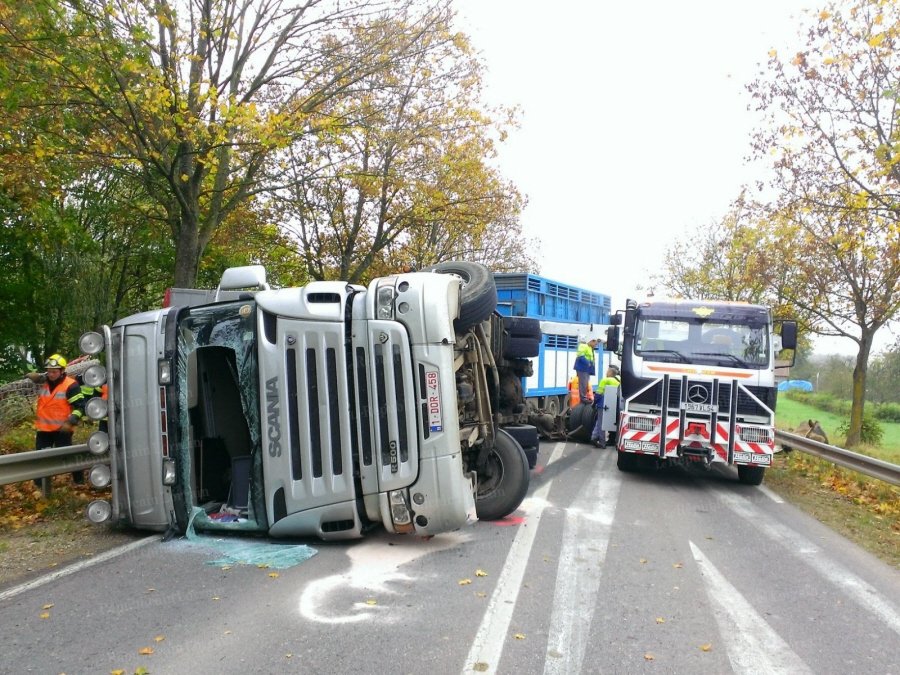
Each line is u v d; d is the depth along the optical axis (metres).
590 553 6.73
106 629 4.69
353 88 15.41
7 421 12.64
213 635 4.60
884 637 4.91
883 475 9.98
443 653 4.37
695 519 8.55
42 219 15.45
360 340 6.56
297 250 21.61
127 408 6.90
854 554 7.20
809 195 15.57
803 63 14.14
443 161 18.42
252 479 6.73
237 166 15.14
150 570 5.96
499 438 7.95
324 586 5.60
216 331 6.81
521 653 4.41
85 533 7.14
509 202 20.73
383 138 17.33
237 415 7.49
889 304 17.23
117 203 19.42
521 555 6.56
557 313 18.53
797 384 44.09
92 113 13.00
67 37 10.88
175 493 6.83
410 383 6.45
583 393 16.67
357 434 6.54
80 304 17.14
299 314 6.60
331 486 6.52
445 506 6.43
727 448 10.94
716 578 6.12
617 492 10.12
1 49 10.78
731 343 11.28
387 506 6.49
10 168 13.29
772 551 7.16
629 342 11.55
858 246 15.66
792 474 12.77
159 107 11.84
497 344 8.84
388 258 23.41
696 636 4.79
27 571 5.97
